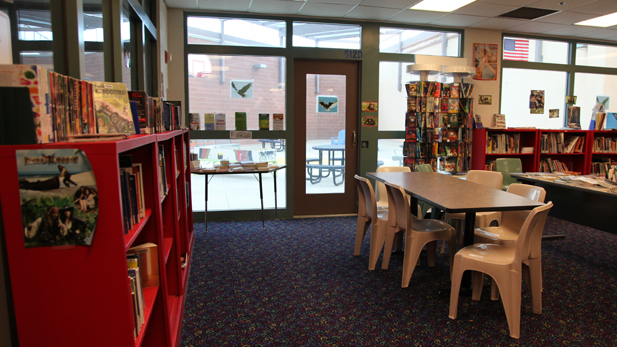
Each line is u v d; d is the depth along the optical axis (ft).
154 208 5.78
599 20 18.03
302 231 15.84
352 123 18.74
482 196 9.49
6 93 3.45
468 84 18.43
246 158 17.58
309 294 9.77
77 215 3.68
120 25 7.91
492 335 7.85
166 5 15.69
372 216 11.36
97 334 3.89
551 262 12.30
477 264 8.05
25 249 3.67
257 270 11.42
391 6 15.83
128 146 4.06
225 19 16.81
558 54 21.43
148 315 4.91
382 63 18.63
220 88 17.10
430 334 7.88
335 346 7.45
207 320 8.43
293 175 18.19
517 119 21.22
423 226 10.53
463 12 16.74
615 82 23.02
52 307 3.79
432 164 18.31
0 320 3.86
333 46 17.88
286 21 17.17
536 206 8.32
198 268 11.57
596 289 10.15
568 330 8.05
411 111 17.67
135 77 10.46
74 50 5.89
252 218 17.85
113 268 3.83
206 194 15.58
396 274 11.10
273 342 7.58
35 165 3.55
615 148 21.62
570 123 21.29
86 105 4.70
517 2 15.39
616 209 11.09
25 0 4.86
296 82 17.95
